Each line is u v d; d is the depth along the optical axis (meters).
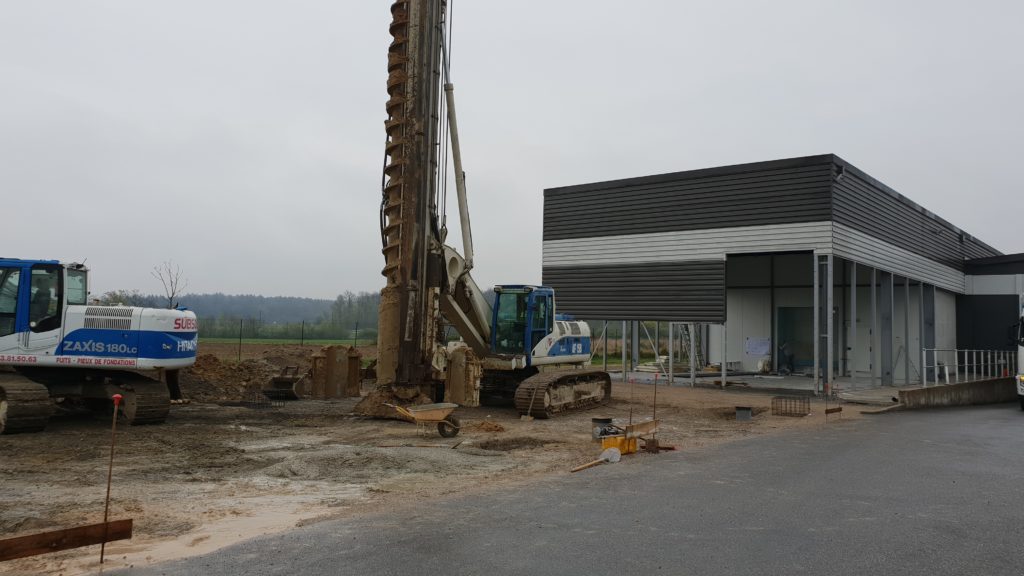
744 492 8.06
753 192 22.23
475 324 16.69
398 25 14.45
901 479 8.98
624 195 25.11
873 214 23.61
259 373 20.19
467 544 5.87
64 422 12.98
